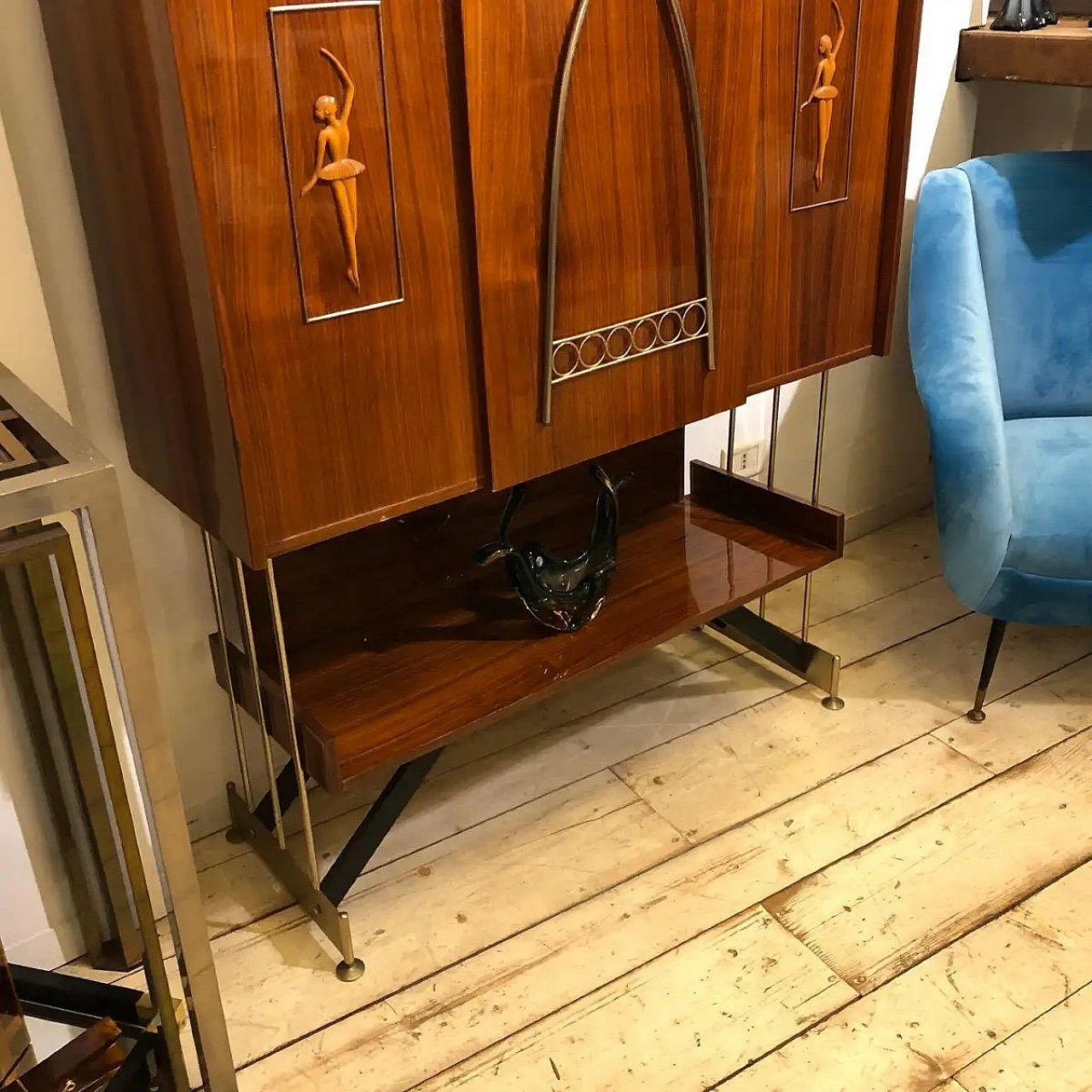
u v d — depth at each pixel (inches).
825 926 59.1
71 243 51.6
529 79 45.9
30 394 42.7
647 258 53.4
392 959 58.2
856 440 94.7
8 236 47.4
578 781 70.0
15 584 47.8
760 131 55.5
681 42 49.9
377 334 45.9
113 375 54.4
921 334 72.6
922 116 83.8
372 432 47.4
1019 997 54.7
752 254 58.1
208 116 38.6
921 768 70.1
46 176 50.1
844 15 56.6
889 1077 51.0
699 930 59.1
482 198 46.2
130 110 41.8
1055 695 76.7
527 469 53.0
